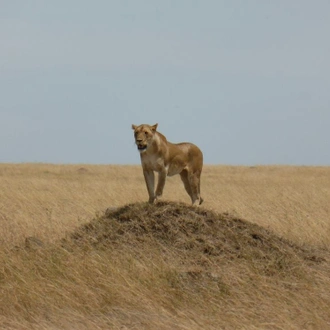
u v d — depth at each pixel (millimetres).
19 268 24344
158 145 32344
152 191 32781
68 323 20250
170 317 20641
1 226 34625
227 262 26938
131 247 27859
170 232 29078
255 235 29672
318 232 34781
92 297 21875
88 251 27156
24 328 19844
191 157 35438
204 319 20375
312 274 25766
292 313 20906
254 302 21844
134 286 22578
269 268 26141
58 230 34031
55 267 24484
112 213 31422
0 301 21625
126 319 20672
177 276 24156
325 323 20297
